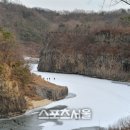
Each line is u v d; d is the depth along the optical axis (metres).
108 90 85.56
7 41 62.31
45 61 138.75
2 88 53.94
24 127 48.03
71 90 82.12
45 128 48.09
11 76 59.50
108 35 132.50
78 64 132.50
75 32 147.12
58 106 62.16
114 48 127.12
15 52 64.19
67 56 135.88
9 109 53.66
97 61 126.81
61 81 99.81
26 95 62.19
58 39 145.88
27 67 66.44
